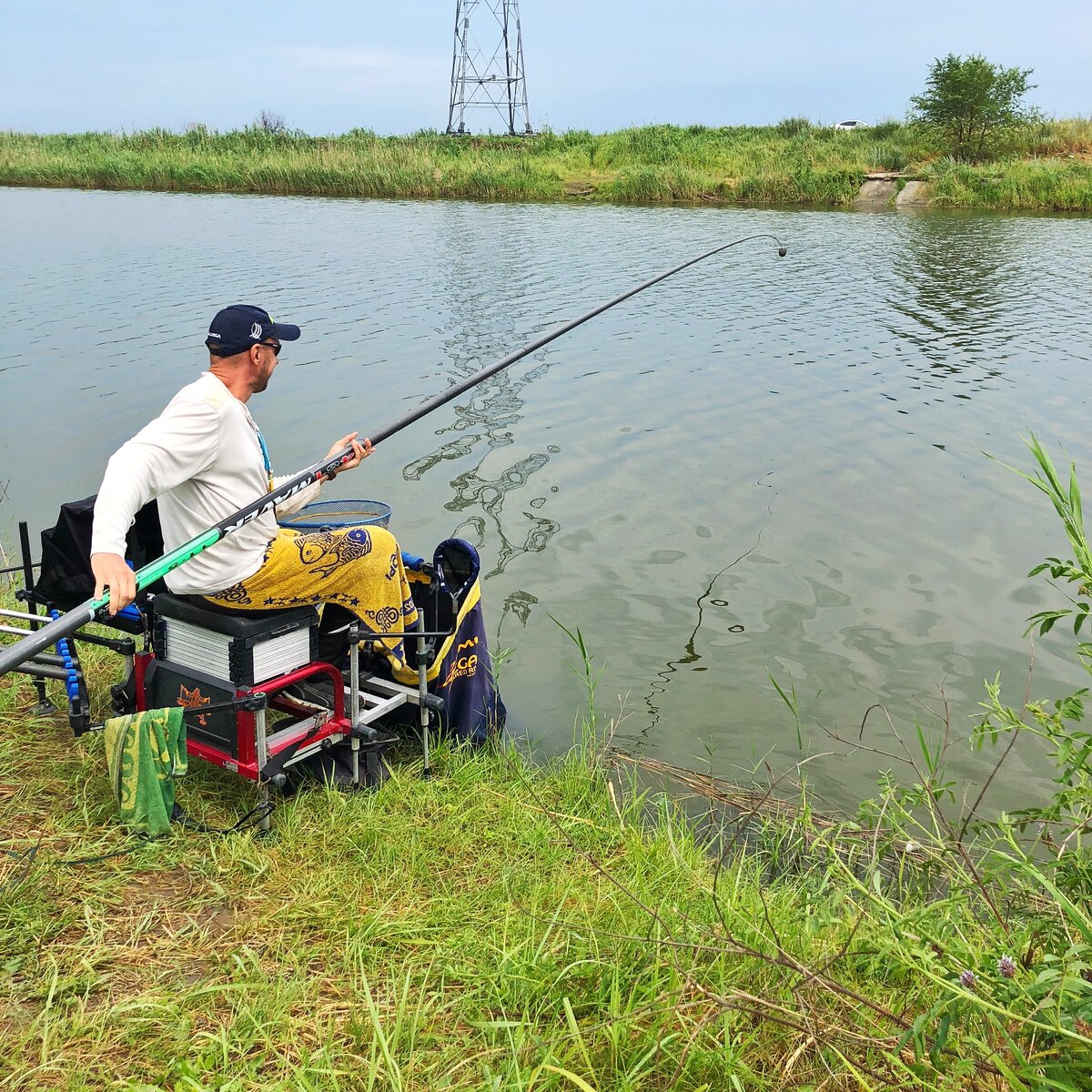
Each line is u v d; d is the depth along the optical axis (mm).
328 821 3291
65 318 11844
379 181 30203
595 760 4125
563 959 2709
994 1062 2152
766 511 6812
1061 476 7355
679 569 5969
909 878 3504
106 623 3539
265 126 38312
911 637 5258
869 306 13625
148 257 16594
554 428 8492
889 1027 2506
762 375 10133
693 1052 2355
